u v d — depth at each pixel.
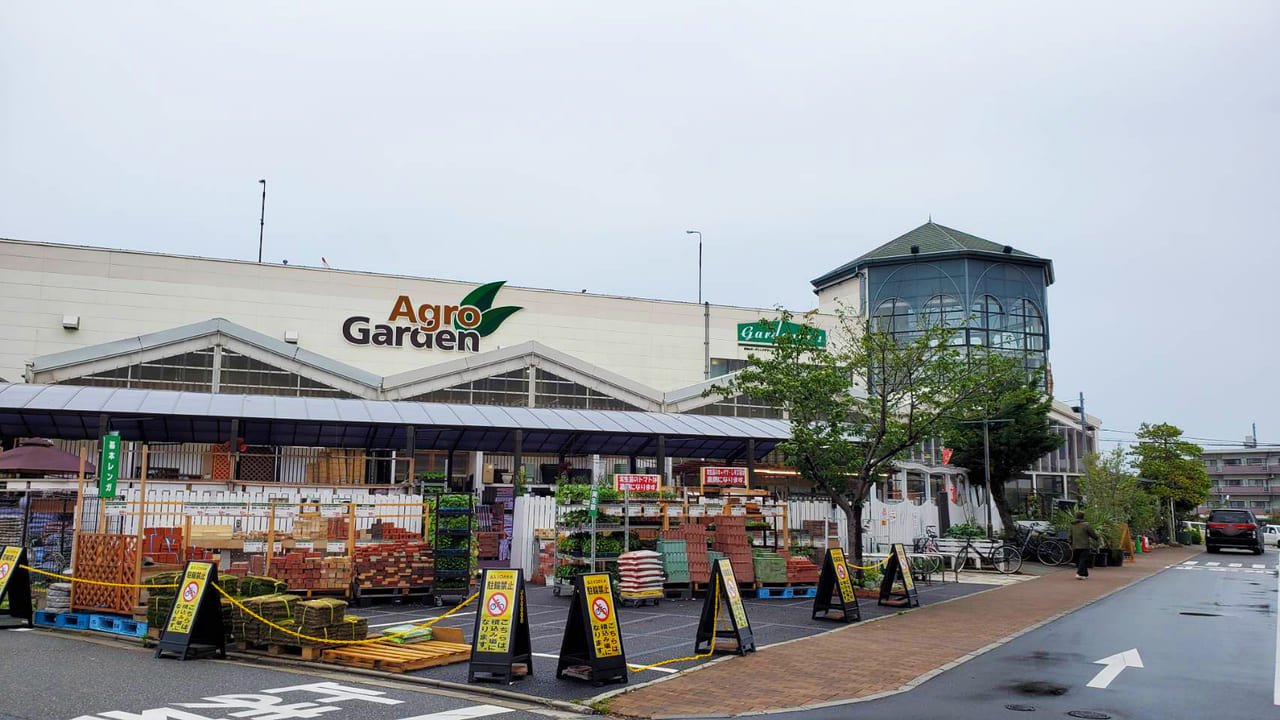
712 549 20.16
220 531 16.94
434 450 32.78
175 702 8.88
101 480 14.56
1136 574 27.41
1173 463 56.62
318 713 8.48
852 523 21.41
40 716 8.22
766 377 21.64
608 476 22.80
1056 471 50.12
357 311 38.06
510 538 24.42
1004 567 27.66
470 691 9.77
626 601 17.67
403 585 16.91
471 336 39.56
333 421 26.38
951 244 52.94
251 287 36.94
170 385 31.30
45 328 34.25
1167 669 11.12
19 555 14.48
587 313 41.62
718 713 8.84
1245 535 41.56
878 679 10.44
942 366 21.36
